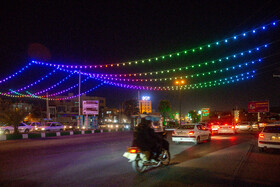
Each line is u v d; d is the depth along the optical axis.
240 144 16.92
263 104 58.12
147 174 7.62
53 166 8.96
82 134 30.97
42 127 35.25
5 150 13.66
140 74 25.25
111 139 22.09
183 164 9.25
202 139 17.42
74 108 78.50
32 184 6.52
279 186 6.25
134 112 78.19
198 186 6.25
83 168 8.60
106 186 6.29
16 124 25.56
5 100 28.52
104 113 92.56
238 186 6.23
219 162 9.66
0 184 6.53
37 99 51.88
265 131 12.52
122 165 9.15
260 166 8.81
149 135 8.07
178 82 27.75
